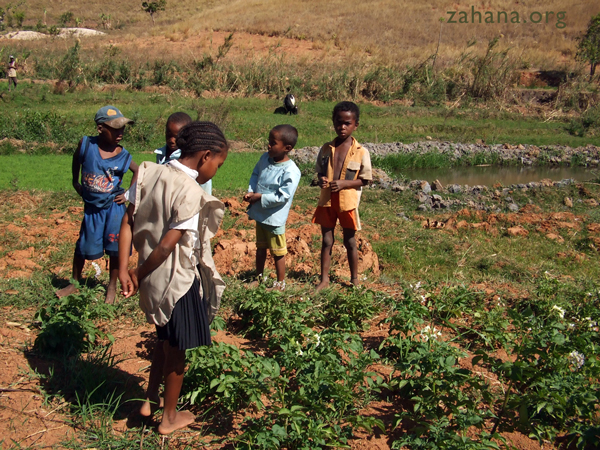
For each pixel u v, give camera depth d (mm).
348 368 3496
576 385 3510
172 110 21062
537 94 28938
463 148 19000
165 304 2836
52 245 6660
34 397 3346
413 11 45875
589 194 12250
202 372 3350
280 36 38375
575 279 6516
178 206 2727
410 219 9680
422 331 4027
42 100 21578
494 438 3248
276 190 5078
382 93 27875
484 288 5914
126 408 3359
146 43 35969
